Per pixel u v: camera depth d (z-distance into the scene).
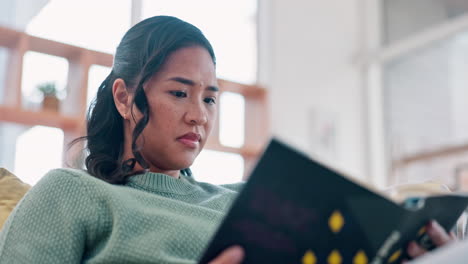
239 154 3.80
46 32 3.39
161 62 1.18
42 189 1.08
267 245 0.77
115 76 1.26
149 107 1.18
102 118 1.27
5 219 1.20
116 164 1.21
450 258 0.64
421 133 4.46
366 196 0.77
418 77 4.55
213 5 4.18
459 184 4.11
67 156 1.36
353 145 4.66
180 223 1.10
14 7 3.37
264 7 4.45
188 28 1.23
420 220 0.83
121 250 1.03
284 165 0.74
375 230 0.79
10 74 3.09
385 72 4.82
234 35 4.28
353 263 0.81
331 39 4.75
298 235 0.77
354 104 4.76
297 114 4.39
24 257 0.99
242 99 4.02
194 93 1.20
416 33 4.61
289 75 4.43
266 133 3.92
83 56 3.14
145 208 1.10
